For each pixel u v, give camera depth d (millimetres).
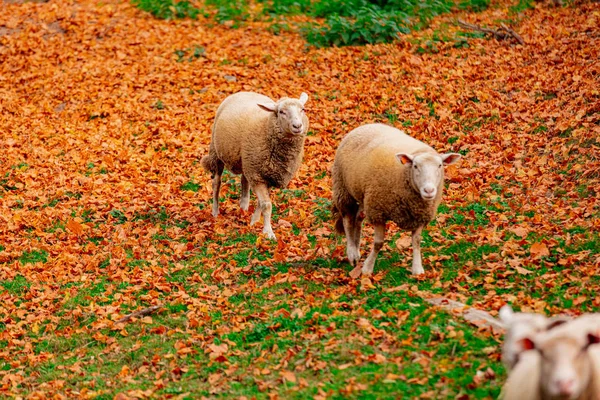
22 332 13320
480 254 13773
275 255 14805
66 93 25781
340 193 14055
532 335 7199
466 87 23141
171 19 31266
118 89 25766
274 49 28094
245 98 17297
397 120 21906
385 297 12336
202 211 17906
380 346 10867
